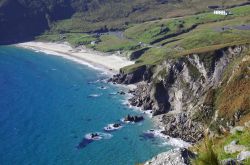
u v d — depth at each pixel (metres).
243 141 27.06
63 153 116.94
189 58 159.75
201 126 124.56
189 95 154.12
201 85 152.25
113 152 117.56
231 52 152.50
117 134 132.12
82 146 122.12
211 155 15.33
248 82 118.50
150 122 144.12
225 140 30.36
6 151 118.12
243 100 111.00
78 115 152.25
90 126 139.88
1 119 146.62
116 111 157.38
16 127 138.38
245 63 125.12
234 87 121.12
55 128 137.62
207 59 154.75
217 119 114.56
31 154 116.19
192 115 131.00
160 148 119.62
